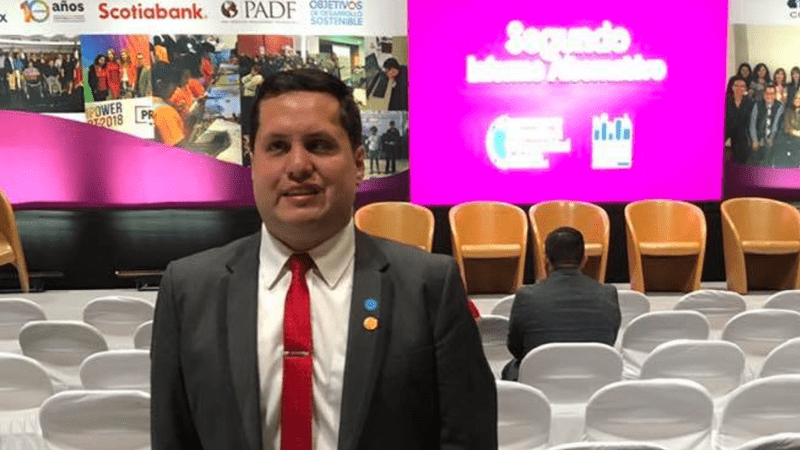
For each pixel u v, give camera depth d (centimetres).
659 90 806
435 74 797
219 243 796
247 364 121
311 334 122
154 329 129
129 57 773
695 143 811
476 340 127
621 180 814
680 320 426
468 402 124
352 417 118
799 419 296
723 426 299
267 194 122
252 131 125
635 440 302
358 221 754
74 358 416
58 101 773
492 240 775
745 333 429
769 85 807
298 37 782
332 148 122
